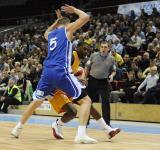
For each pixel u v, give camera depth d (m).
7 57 18.09
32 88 13.63
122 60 12.18
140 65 11.48
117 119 11.24
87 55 12.63
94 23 17.38
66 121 5.60
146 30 14.22
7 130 6.84
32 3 25.56
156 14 15.62
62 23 5.50
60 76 5.16
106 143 5.14
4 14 26.72
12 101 13.75
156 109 10.38
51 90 5.35
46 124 8.92
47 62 5.32
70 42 5.28
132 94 10.97
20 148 4.42
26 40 19.56
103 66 7.36
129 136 6.37
